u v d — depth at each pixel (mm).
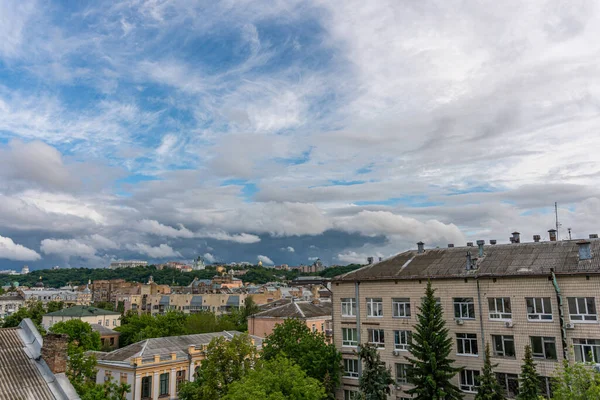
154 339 62438
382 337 46969
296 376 36406
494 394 35125
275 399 32438
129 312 148500
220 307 166375
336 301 50438
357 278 48844
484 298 41469
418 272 46094
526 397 34062
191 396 44250
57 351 24312
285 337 50969
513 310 39844
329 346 47656
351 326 48938
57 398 22641
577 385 27578
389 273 47906
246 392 32719
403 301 46188
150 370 55219
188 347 62562
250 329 79688
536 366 37438
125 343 102062
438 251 49719
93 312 131125
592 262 38031
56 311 132000
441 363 38375
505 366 39562
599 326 35906
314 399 35188
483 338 40969
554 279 37750
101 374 56438
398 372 45312
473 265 43812
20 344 25047
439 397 37188
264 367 38250
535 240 46812
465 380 41500
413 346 39375
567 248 41438
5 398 21375
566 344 36812
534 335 38625
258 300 159625
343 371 48250
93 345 84625
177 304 177375
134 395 53000
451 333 42625
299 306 80750
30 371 23562
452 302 43125
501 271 41344
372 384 40344
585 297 36938
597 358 35812
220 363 41219
